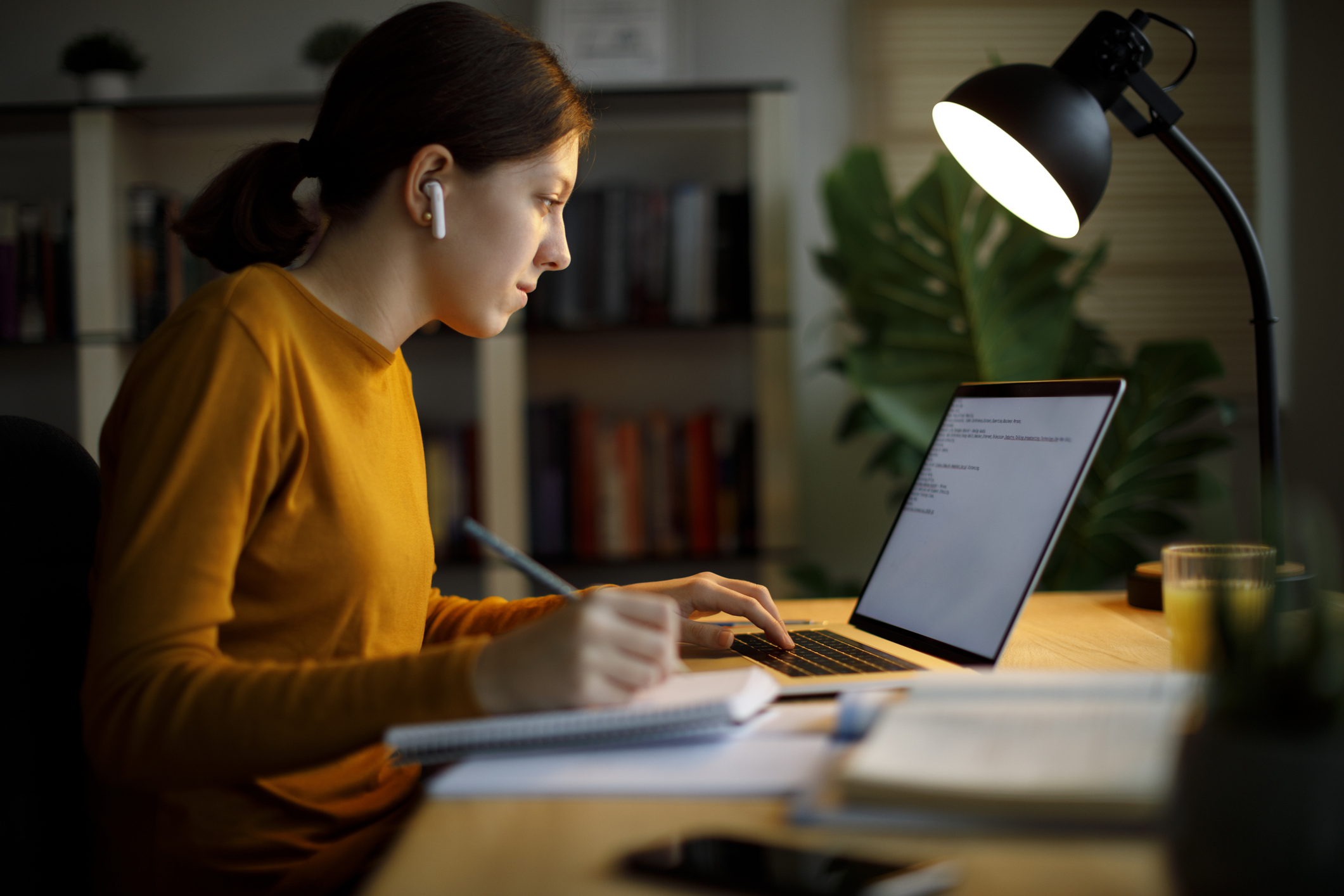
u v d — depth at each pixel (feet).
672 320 6.77
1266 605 1.47
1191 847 1.17
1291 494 6.22
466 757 1.76
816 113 7.35
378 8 7.40
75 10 7.38
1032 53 7.26
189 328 2.37
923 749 1.50
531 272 2.94
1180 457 5.83
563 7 7.07
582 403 7.54
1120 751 1.43
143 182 7.18
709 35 7.34
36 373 7.39
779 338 6.64
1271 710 1.18
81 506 2.75
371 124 2.63
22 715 2.40
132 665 1.96
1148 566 3.75
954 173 6.01
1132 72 3.43
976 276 6.08
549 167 2.80
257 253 2.85
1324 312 7.22
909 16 7.27
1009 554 2.61
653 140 7.41
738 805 1.56
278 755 1.86
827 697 2.31
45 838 2.43
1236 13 7.25
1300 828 1.12
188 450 2.19
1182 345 5.63
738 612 2.93
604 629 1.82
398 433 2.92
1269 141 7.25
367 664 1.93
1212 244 7.32
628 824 1.49
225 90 7.39
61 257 6.73
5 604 2.42
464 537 6.88
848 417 6.49
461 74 2.63
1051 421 2.71
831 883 1.21
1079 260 7.26
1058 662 2.74
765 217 6.61
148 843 2.45
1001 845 1.32
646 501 6.89
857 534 7.41
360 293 2.74
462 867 1.35
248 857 2.45
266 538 2.43
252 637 2.46
